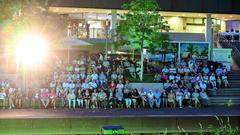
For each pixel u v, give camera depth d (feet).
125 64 106.63
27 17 95.96
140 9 103.04
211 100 96.63
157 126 66.95
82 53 118.93
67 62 106.01
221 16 147.23
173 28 151.12
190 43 120.06
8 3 92.22
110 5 130.52
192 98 92.02
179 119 67.36
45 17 101.40
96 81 91.97
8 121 63.57
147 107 89.56
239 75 113.91
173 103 90.33
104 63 103.71
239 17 150.20
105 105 88.22
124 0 130.82
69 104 87.51
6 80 95.71
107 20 141.59
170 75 97.91
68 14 140.56
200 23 153.38
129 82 96.99
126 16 104.99
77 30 130.82
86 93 88.38
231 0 138.82
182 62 108.78
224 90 100.89
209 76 102.06
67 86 89.66
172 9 135.44
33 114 78.13
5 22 96.32
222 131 49.47
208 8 137.69
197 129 67.31
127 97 89.35
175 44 119.24
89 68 98.17
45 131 64.23
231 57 130.21
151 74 106.22
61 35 110.52
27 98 87.10
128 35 105.09
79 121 65.26
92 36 131.85
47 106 86.99
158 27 104.78
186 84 94.79
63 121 64.80
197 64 106.83
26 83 92.43
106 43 118.11
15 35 97.91
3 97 86.33
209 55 121.19
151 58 116.06
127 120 66.39
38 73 98.02
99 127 65.67
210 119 67.62
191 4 136.56
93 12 140.26
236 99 97.81
